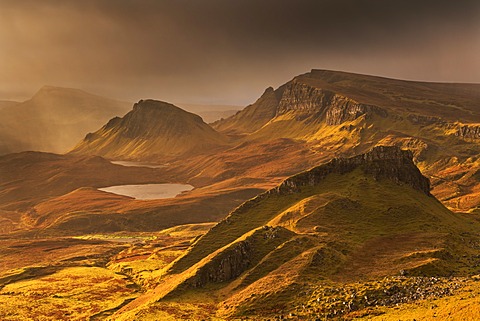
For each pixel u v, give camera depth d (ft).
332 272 474.08
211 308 452.76
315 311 368.48
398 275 439.22
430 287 366.63
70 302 644.69
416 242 591.37
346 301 372.38
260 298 430.61
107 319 497.46
